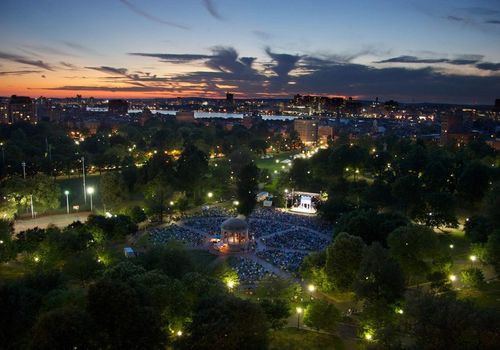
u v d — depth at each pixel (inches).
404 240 5565.9
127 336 3366.1
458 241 7667.3
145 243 7672.2
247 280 6053.2
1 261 6225.4
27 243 6333.7
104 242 7076.8
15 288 4104.3
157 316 3555.6
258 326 3474.4
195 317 3565.5
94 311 3415.4
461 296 5167.3
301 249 7445.9
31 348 3166.8
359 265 5152.6
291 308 4938.5
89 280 5684.1
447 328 3127.5
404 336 3988.7
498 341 2957.7
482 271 6112.2
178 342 3444.9
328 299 5408.5
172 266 5438.0
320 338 4397.1
